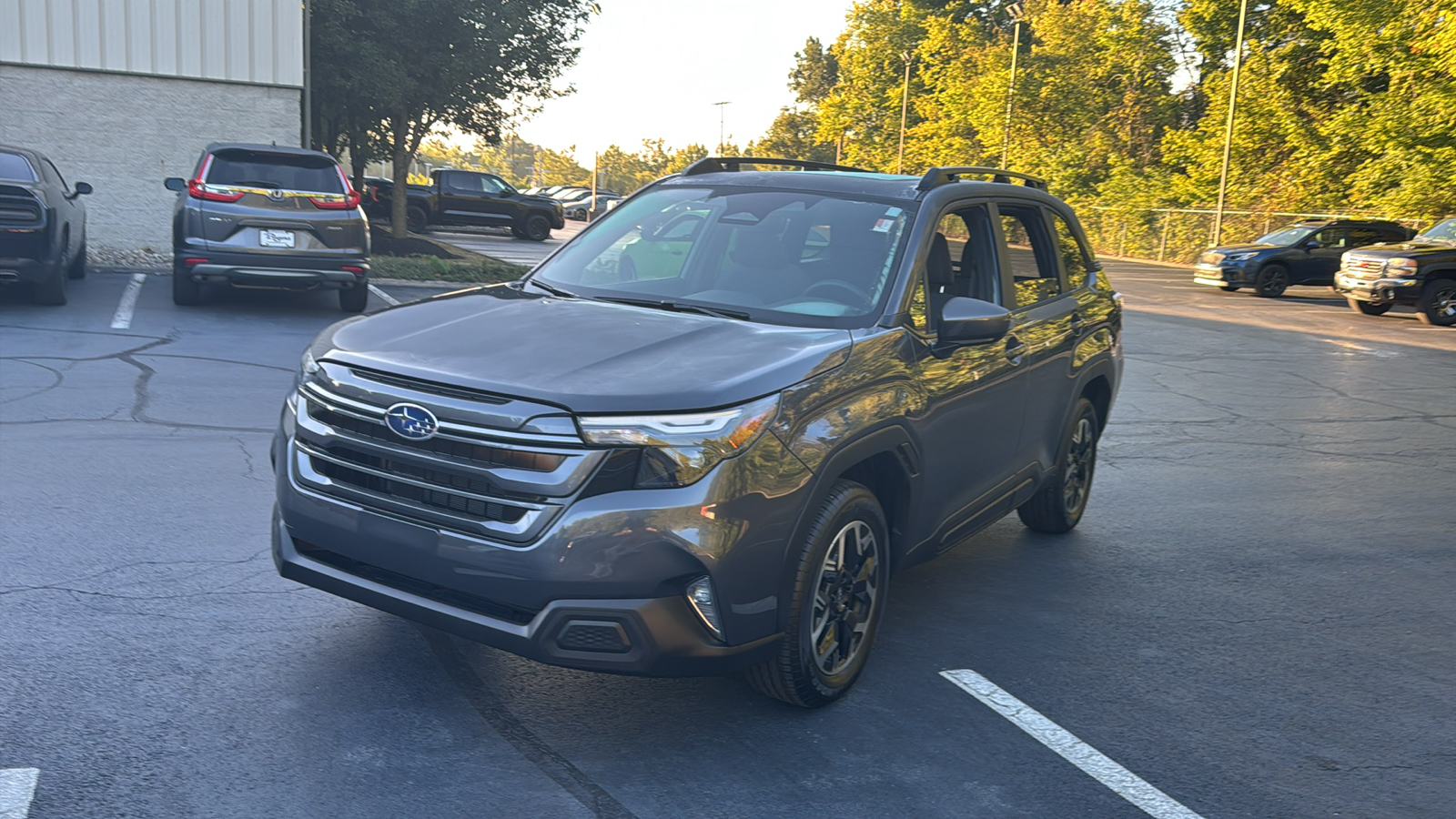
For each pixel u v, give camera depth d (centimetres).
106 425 714
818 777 335
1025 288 523
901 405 386
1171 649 459
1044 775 345
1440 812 337
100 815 290
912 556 427
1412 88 3092
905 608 491
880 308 406
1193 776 351
